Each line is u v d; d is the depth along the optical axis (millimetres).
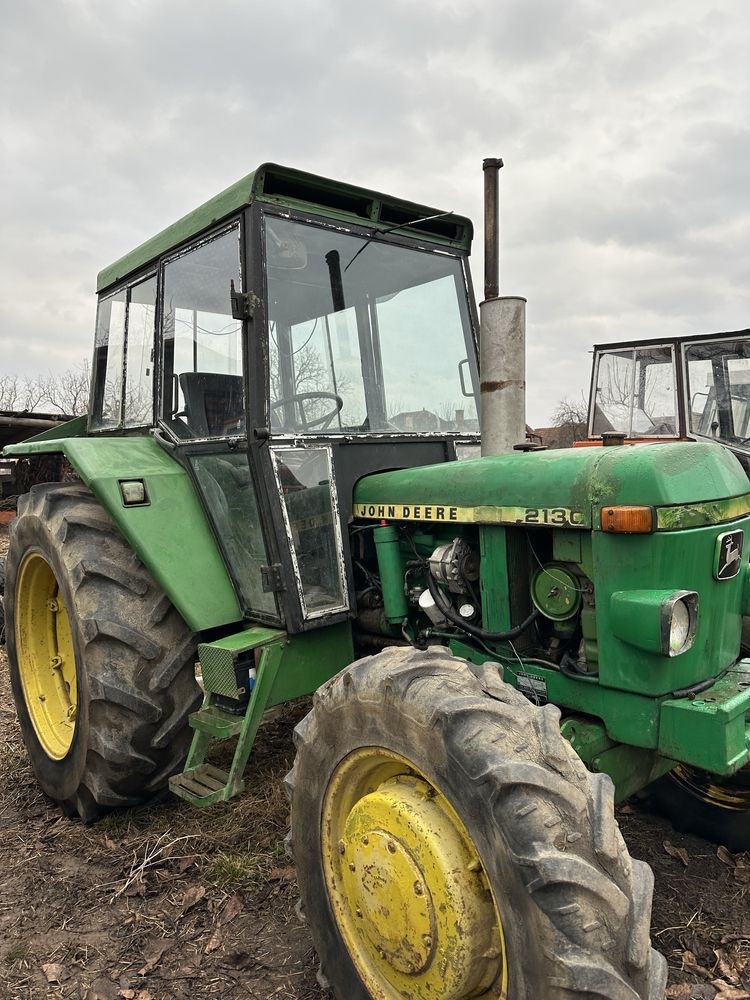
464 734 1723
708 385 7340
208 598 3051
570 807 1633
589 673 2312
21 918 2650
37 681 3684
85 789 3150
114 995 2273
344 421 3117
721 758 2020
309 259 3033
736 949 2332
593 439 7656
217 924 2566
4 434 10367
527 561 2537
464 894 1719
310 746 2152
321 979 2154
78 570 3076
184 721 3098
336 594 2992
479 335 3455
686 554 2170
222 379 3033
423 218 3289
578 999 1480
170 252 3383
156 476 3182
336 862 2115
